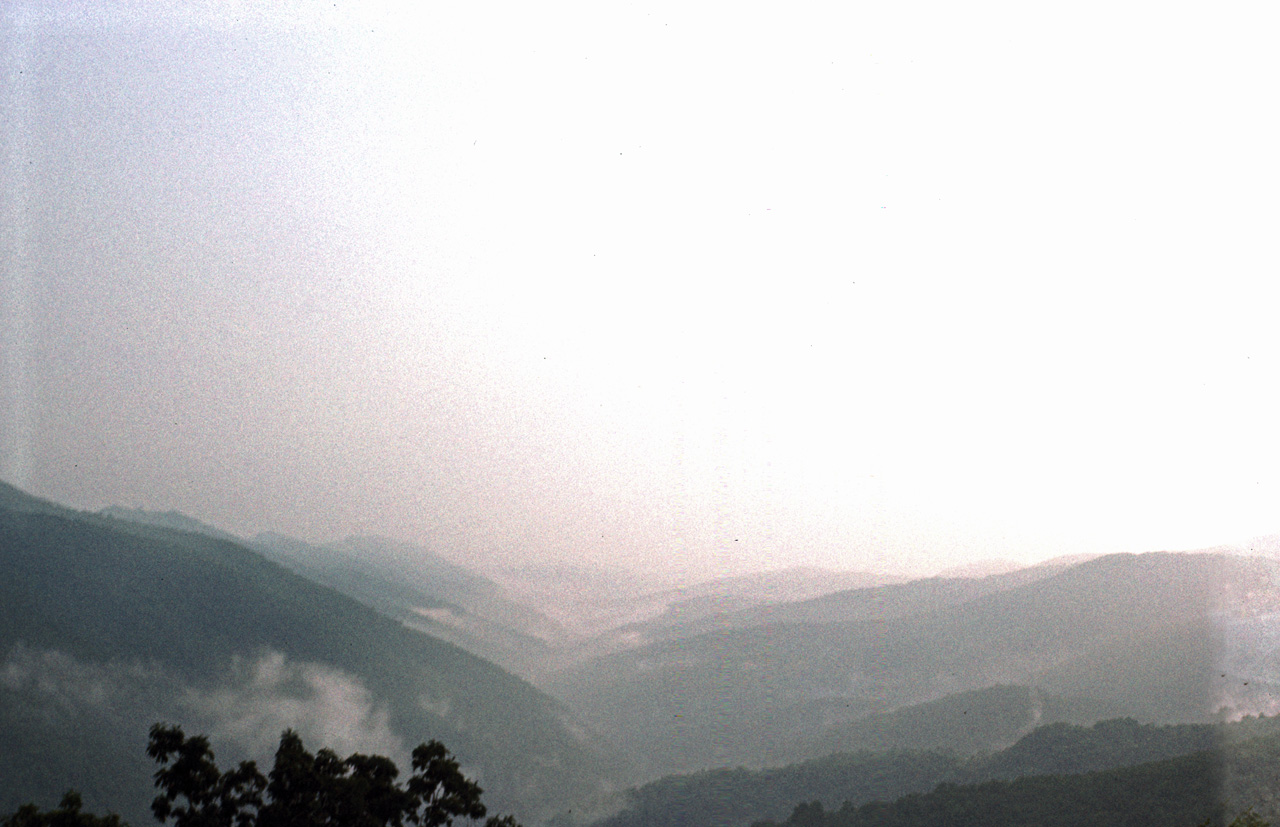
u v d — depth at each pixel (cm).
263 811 2628
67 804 2520
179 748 2617
